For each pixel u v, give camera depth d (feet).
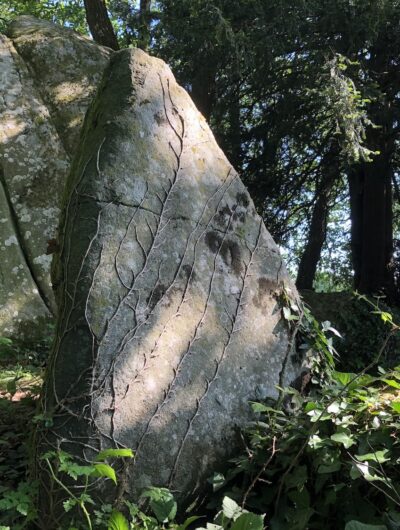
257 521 7.45
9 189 22.59
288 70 30.37
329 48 27.30
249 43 26.55
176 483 8.87
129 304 9.09
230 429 9.63
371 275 37.27
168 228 9.95
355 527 7.25
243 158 35.14
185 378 9.41
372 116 29.55
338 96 24.57
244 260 10.94
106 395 8.53
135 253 9.41
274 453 9.02
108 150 9.67
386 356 21.06
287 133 32.53
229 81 31.71
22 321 20.36
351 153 25.32
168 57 29.55
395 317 22.25
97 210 9.23
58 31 26.58
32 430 9.38
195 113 11.25
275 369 10.70
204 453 9.23
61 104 24.77
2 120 23.53
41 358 19.13
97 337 8.67
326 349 11.53
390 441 8.41
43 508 8.07
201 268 10.21
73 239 9.15
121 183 9.55
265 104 33.91
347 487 8.39
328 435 8.80
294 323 11.27
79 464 8.15
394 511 7.88
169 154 10.41
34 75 25.12
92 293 8.82
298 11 26.37
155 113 10.44
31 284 21.24
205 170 10.90
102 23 33.83
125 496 8.36
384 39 29.53
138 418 8.71
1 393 13.89
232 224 10.96
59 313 9.08
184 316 9.73
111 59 10.89
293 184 36.24
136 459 8.54
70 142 24.20
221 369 9.89
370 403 8.89
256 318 10.75
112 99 10.28
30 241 22.09
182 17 27.66
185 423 9.16
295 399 10.23
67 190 10.09
